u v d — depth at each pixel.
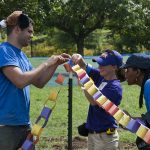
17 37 4.82
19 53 4.82
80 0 33.97
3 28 4.86
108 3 33.72
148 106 4.05
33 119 10.98
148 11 35.34
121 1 33.81
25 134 4.88
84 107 12.79
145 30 36.16
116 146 5.39
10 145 4.80
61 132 9.62
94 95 4.32
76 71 4.58
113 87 5.25
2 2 27.38
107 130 5.30
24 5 27.89
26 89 4.90
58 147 8.58
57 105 12.91
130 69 4.31
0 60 4.66
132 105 13.24
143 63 4.27
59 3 32.66
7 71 4.64
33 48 44.72
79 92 15.34
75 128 10.02
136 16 34.75
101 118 5.31
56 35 41.91
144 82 4.26
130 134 9.36
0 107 4.76
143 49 42.62
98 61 5.32
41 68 4.72
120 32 36.56
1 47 4.72
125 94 15.37
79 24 34.75
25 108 4.87
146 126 4.03
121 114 4.05
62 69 17.42
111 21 35.47
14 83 4.64
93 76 5.64
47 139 9.04
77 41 35.88
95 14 34.69
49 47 44.81
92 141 5.45
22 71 4.77
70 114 5.44
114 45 42.81
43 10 30.33
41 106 12.87
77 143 8.78
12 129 4.79
